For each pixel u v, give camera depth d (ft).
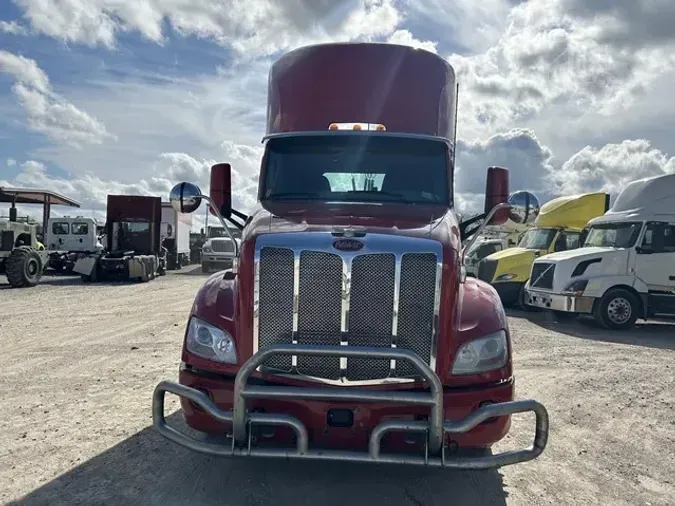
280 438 11.64
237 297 12.46
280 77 17.26
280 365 11.82
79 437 15.88
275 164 16.83
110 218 77.97
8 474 13.53
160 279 78.18
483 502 12.67
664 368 26.00
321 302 11.79
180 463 14.30
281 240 11.97
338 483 13.41
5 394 19.79
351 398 10.94
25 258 60.80
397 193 16.26
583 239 43.80
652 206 38.75
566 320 42.57
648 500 12.93
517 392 21.53
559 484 13.66
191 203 15.97
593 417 18.67
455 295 12.05
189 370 12.53
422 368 10.78
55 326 34.37
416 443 11.30
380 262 11.75
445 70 17.31
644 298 37.96
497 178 16.48
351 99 16.67
